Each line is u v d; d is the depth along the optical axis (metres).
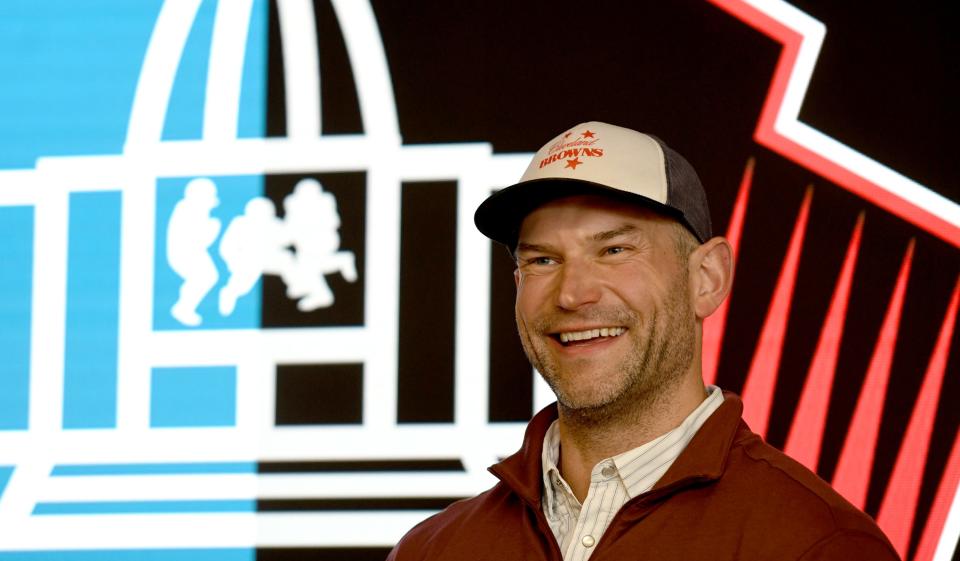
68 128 4.70
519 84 4.52
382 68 4.59
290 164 4.59
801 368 4.22
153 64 4.71
